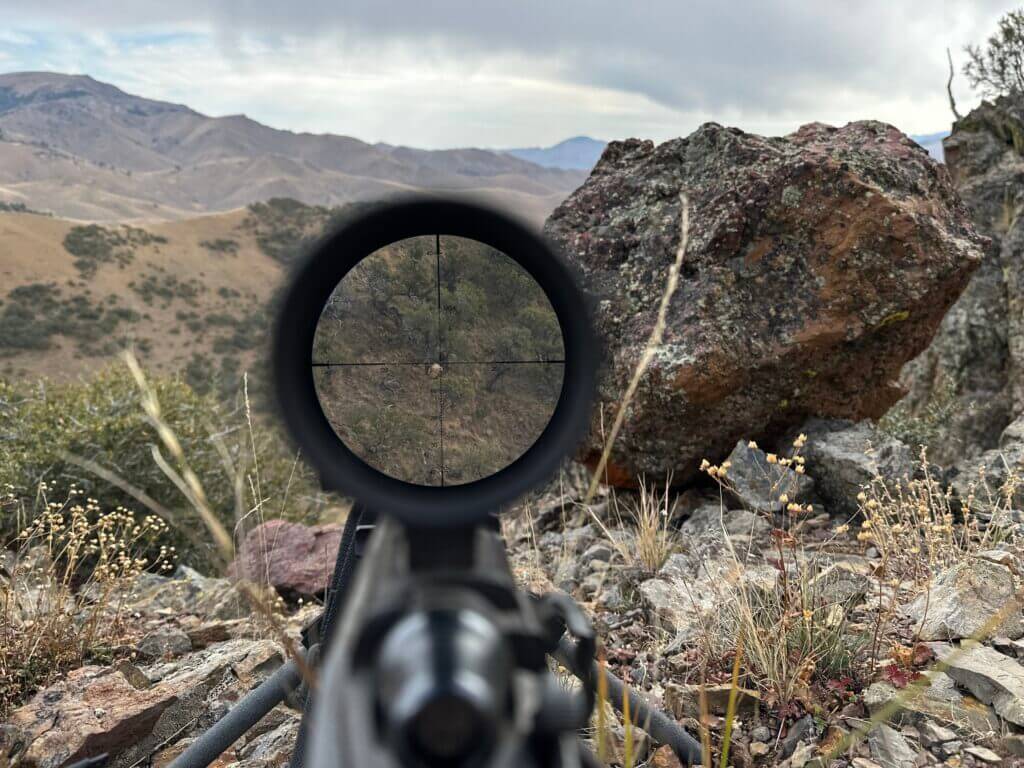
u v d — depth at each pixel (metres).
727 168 5.36
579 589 4.42
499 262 1.05
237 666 3.57
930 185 5.19
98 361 94.75
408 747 0.68
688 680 3.16
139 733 3.19
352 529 1.65
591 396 0.99
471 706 0.67
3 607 4.01
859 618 3.42
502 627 0.78
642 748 2.80
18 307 104.38
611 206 5.82
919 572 3.74
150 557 6.80
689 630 3.51
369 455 1.18
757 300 5.07
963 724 2.68
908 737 2.67
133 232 140.00
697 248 5.15
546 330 1.09
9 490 5.95
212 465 7.47
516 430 1.15
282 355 0.98
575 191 6.07
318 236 1.00
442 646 0.71
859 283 4.92
